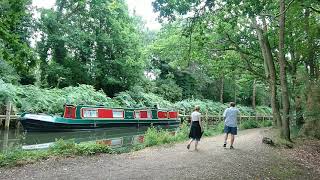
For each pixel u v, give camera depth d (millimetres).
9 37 8742
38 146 17609
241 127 27469
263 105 63219
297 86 21656
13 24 8836
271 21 21531
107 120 28016
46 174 8773
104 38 38906
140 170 9477
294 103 22500
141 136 24297
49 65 35281
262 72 28484
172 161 10945
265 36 20797
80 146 12055
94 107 27422
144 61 42812
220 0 11609
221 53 26250
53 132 24406
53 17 34719
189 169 9766
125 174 8945
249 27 21828
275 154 13273
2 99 23500
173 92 47469
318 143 17250
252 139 17312
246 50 24984
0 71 25531
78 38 36625
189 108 43469
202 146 14766
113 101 35750
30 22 29703
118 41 40094
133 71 41562
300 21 20359
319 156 14133
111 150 12789
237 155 12461
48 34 35281
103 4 37156
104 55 40812
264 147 14625
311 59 23094
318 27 20531
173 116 35250
